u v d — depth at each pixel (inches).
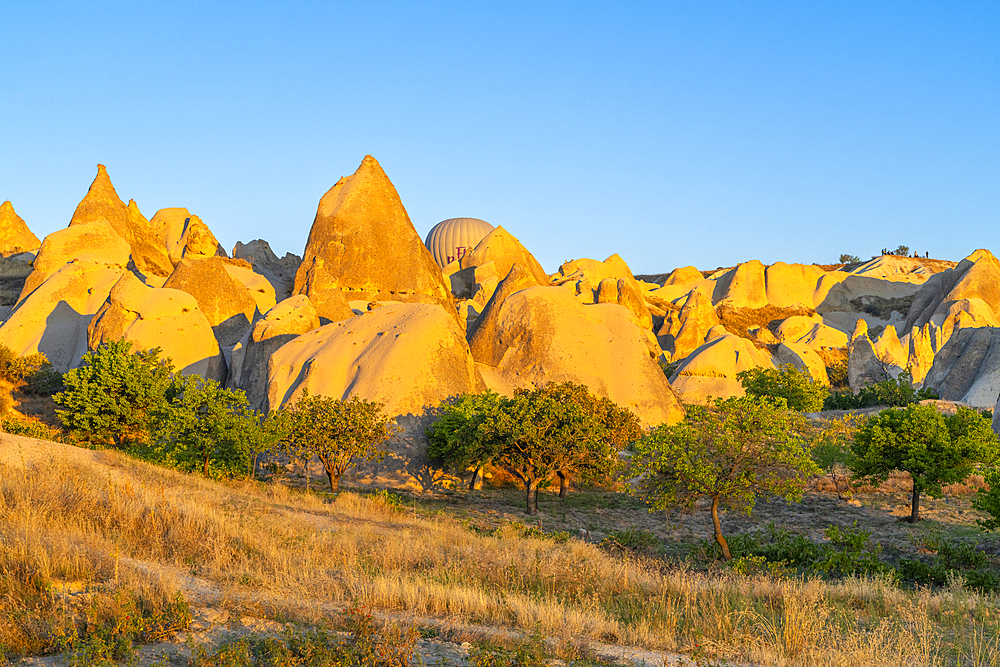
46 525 494.3
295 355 1656.0
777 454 761.6
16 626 324.8
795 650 387.2
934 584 695.7
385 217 2955.2
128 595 361.4
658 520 1078.4
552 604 443.2
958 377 2600.9
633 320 2044.8
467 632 385.4
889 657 375.6
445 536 706.2
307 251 2962.6
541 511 1120.8
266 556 511.5
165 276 3312.0
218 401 1049.5
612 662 358.3
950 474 1035.3
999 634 430.0
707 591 531.8
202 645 323.6
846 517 1094.4
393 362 1488.7
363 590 435.8
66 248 2679.6
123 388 1290.6
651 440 787.4
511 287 2365.9
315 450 1165.7
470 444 1163.9
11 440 832.3
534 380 1887.3
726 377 2635.3
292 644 334.0
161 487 679.1
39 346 2225.6
